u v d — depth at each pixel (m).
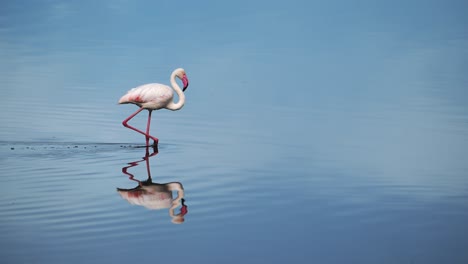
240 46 26.42
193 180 12.77
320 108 18.50
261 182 12.67
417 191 12.22
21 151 14.73
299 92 20.22
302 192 12.10
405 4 35.91
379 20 31.61
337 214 11.03
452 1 36.59
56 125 16.94
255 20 31.50
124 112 18.45
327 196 11.91
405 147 15.05
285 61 24.03
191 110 18.62
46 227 10.31
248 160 14.12
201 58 24.52
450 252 9.57
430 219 10.83
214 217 10.85
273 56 24.78
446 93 19.81
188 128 16.92
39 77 22.00
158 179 12.80
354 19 31.91
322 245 9.79
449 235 10.17
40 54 25.28
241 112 18.27
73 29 29.95
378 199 11.78
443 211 11.20
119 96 19.92
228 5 35.28
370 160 14.12
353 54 25.02
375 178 12.95
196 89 20.77
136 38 28.00
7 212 10.91
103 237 9.98
